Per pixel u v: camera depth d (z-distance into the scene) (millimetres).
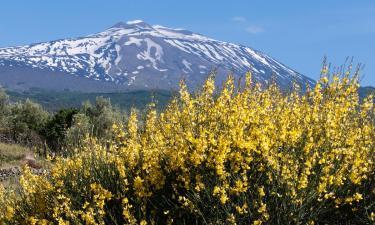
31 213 7574
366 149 6734
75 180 7598
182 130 7105
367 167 6688
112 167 7566
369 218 6059
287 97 7793
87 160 7945
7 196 8500
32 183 8086
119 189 7113
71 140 9125
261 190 5879
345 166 6281
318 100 7352
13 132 34062
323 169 6062
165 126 7328
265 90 7750
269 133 6566
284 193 6137
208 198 6254
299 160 6613
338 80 7332
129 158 7344
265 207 5930
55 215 6645
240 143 6188
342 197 6367
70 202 6875
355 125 7215
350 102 7289
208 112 7148
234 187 6082
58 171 7965
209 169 6492
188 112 7262
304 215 6141
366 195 6586
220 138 6172
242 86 7324
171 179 6867
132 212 6559
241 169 6578
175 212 6570
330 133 6723
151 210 6676
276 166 6102
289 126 6965
